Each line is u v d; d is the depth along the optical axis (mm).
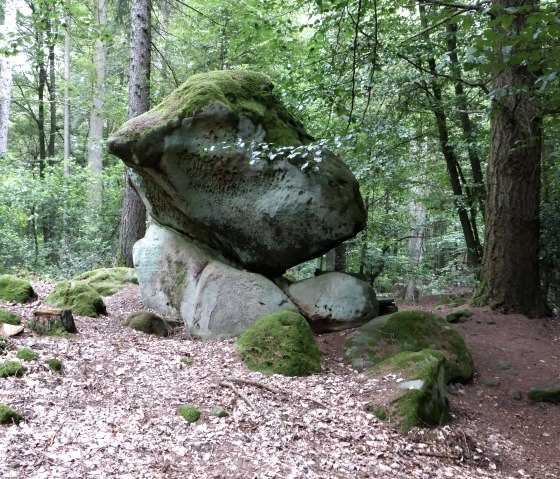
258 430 4512
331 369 6191
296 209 7465
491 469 4758
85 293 7789
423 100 10672
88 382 5023
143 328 7180
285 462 4059
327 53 8195
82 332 6590
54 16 9312
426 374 5324
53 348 5668
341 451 4371
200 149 7199
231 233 7723
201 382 5363
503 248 8289
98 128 18469
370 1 7098
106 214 15773
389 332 6789
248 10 9578
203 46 13289
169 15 17328
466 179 13445
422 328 6793
